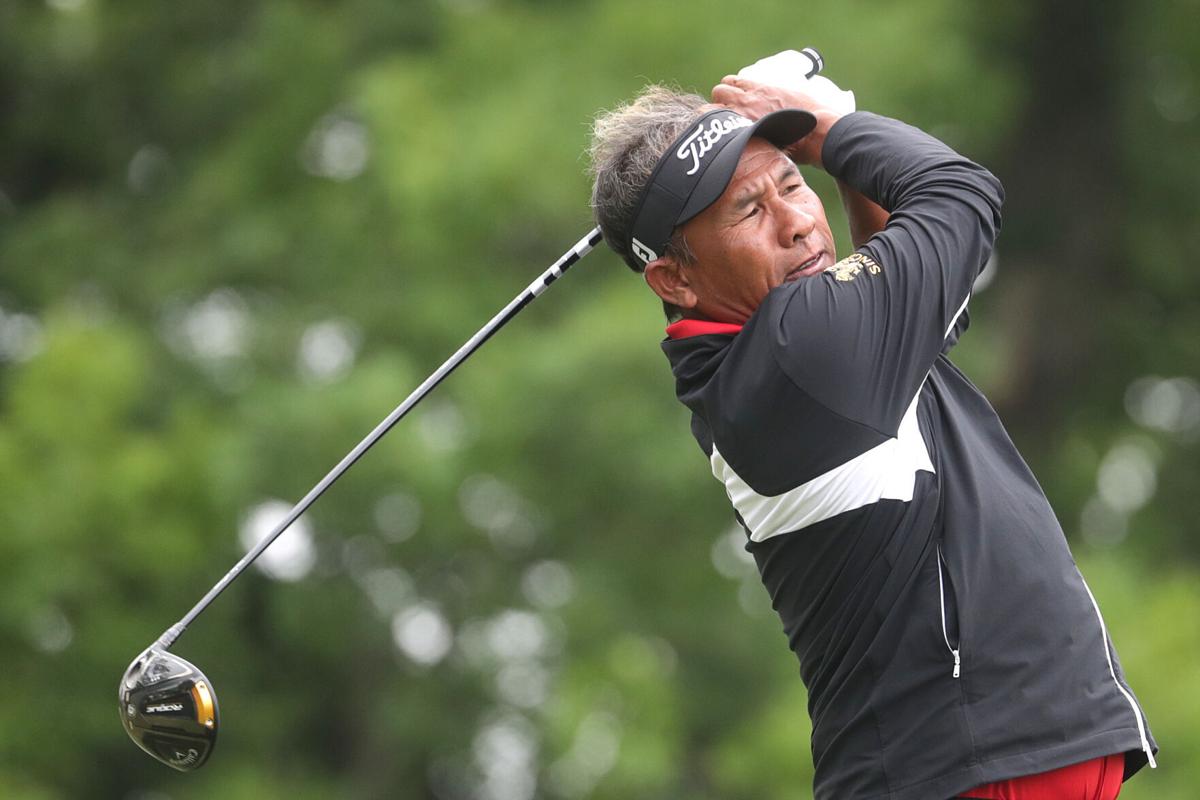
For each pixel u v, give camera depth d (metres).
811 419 9.58
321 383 35.34
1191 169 44.84
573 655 36.03
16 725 36.25
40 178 46.31
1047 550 9.77
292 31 39.25
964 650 9.48
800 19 34.44
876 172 10.27
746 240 10.03
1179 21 43.59
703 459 33.56
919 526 9.67
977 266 9.87
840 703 9.85
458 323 35.50
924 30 35.47
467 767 41.16
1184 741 30.58
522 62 35.25
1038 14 44.22
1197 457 47.78
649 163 10.24
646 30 34.00
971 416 10.28
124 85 43.84
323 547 38.00
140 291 40.16
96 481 35.66
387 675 41.69
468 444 34.41
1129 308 47.12
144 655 11.53
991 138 39.19
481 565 38.56
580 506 35.47
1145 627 32.84
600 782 34.09
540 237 36.06
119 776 40.62
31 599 35.19
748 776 33.12
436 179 33.41
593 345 33.06
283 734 41.50
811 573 9.91
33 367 36.72
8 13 44.16
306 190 39.09
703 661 37.81
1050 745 9.39
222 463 34.62
